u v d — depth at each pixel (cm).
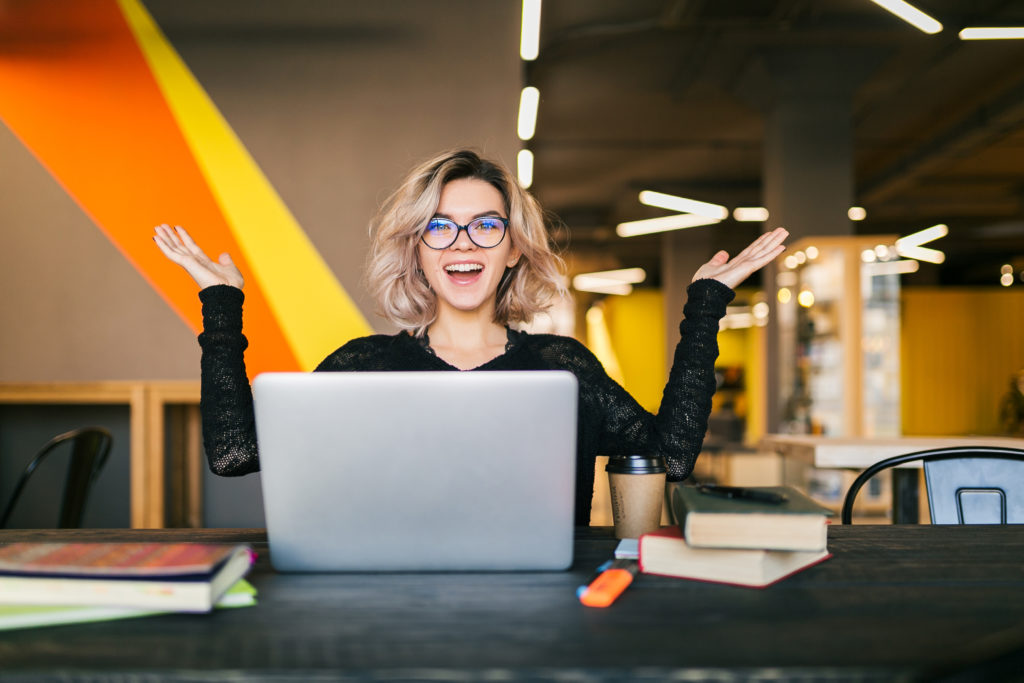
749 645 72
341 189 361
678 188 1083
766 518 91
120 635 76
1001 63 681
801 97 699
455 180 162
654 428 141
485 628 77
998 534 124
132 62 357
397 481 95
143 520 330
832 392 621
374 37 365
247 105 361
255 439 129
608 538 122
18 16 354
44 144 354
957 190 1108
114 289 353
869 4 577
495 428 94
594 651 70
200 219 357
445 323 170
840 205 703
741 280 144
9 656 70
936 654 69
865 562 104
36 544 93
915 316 1677
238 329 134
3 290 352
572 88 725
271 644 73
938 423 1662
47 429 359
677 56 657
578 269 1700
